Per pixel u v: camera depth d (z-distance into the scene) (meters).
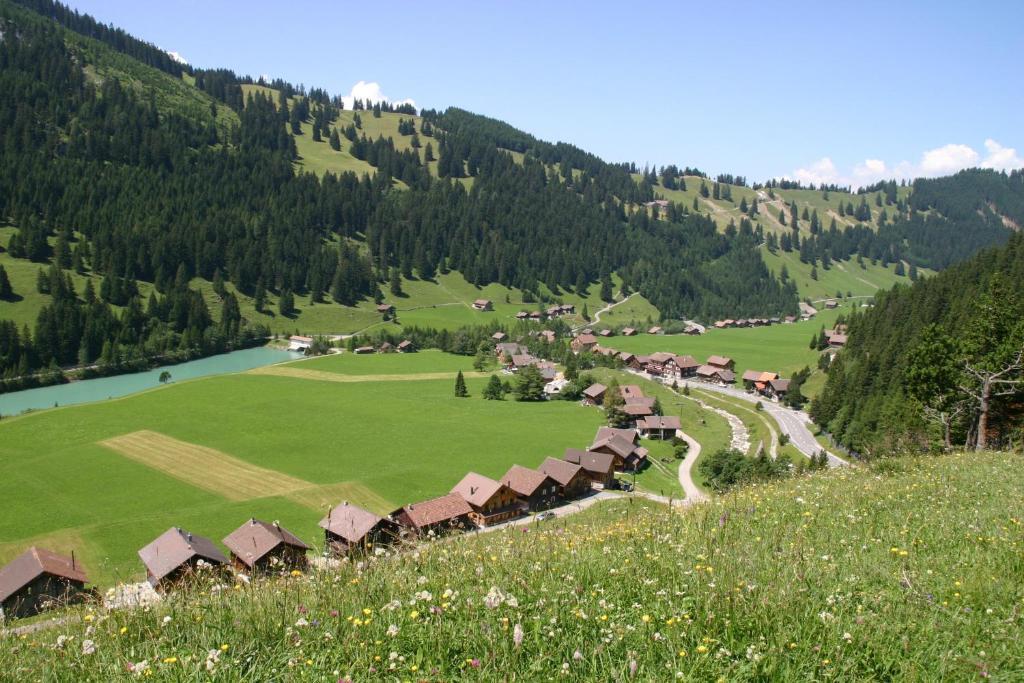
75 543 57.78
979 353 44.94
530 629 7.37
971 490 17.14
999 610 8.02
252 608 8.45
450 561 10.47
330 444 95.50
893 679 6.48
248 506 68.88
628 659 6.63
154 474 79.38
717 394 158.12
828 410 115.81
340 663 6.89
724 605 7.82
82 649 7.65
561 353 180.38
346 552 11.75
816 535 11.99
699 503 16.80
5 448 89.00
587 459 84.44
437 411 120.69
